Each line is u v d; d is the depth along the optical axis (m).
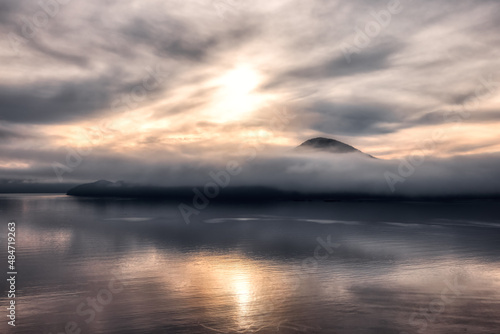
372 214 123.19
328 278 31.34
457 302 24.33
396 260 39.72
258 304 24.28
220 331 19.83
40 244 52.47
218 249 48.25
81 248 48.41
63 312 22.72
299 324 20.75
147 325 20.59
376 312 22.55
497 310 22.66
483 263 37.72
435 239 57.53
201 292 26.98
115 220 96.19
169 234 65.31
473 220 96.62
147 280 30.69
